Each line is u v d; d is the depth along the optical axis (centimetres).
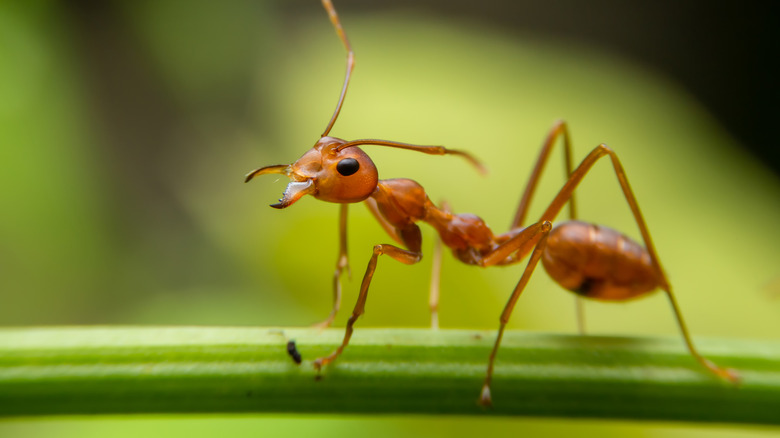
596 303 5
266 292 5
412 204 5
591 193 5
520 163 5
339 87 6
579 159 5
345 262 5
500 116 6
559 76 6
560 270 5
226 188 7
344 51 6
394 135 5
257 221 5
